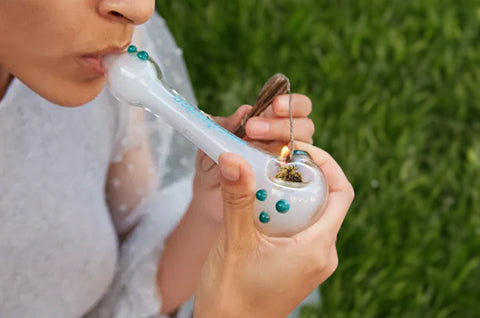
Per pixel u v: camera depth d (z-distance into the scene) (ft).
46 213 3.98
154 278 4.59
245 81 8.49
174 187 4.94
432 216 7.49
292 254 2.93
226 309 3.02
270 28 9.22
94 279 4.40
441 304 6.91
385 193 7.53
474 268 7.14
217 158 2.99
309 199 2.95
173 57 4.88
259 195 2.92
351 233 7.19
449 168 7.92
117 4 2.53
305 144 3.42
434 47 9.25
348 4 9.71
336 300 6.73
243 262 2.93
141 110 4.61
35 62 2.69
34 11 2.51
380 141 8.16
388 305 6.86
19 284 4.07
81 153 4.11
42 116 3.77
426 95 8.72
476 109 8.70
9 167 3.74
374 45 9.18
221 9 9.23
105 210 4.50
